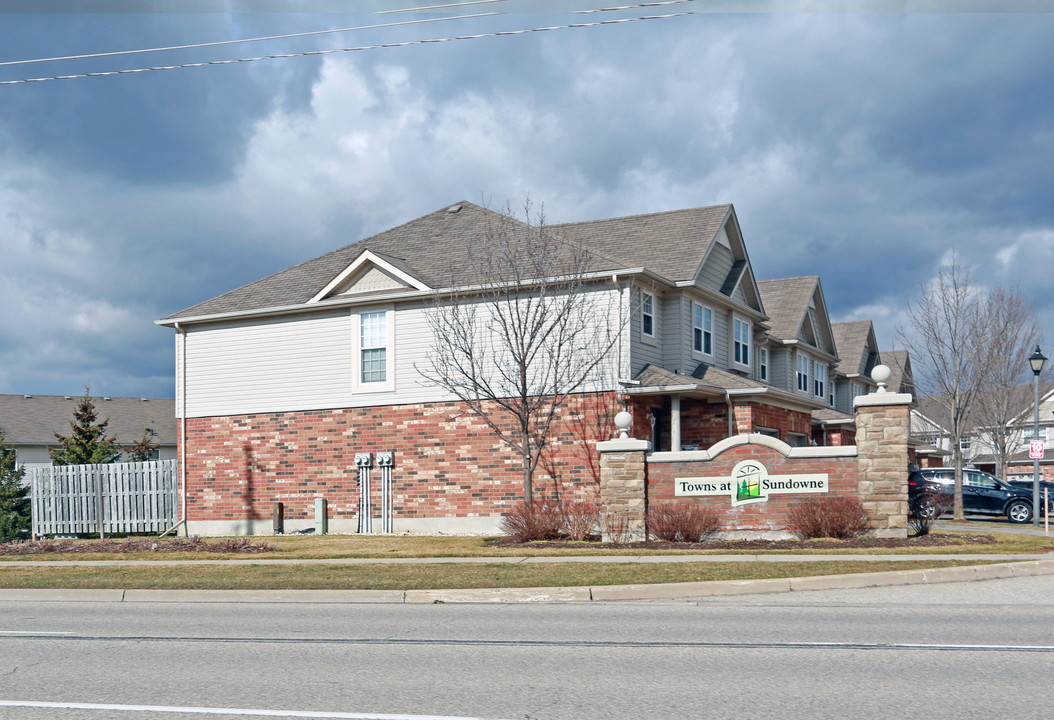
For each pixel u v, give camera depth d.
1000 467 43.25
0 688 7.57
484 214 28.94
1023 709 6.55
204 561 18.25
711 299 27.88
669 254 27.23
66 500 25.45
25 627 11.08
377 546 20.11
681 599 12.98
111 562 18.64
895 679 7.50
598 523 19.95
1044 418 54.31
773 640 9.36
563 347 23.88
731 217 29.72
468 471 24.88
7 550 21.41
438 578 14.52
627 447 19.34
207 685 7.60
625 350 23.38
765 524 18.61
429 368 25.58
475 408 23.45
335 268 28.81
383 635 10.05
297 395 27.33
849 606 11.88
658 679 7.62
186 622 11.38
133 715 6.64
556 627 10.48
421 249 27.84
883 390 18.20
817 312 40.38
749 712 6.55
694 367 26.59
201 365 28.78
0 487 26.83
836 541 17.53
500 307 24.36
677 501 19.19
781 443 18.61
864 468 18.11
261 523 27.42
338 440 26.64
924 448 45.94
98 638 10.12
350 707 6.79
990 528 23.88
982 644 8.98
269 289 29.09
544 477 23.89
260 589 13.97
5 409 50.69
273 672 8.09
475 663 8.37
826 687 7.26
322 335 27.20
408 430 25.72
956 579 13.98
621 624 10.63
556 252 24.84
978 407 43.72
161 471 25.16
